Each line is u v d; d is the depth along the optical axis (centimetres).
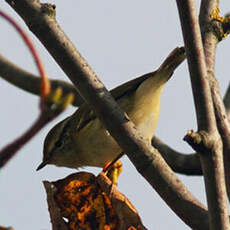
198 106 538
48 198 668
